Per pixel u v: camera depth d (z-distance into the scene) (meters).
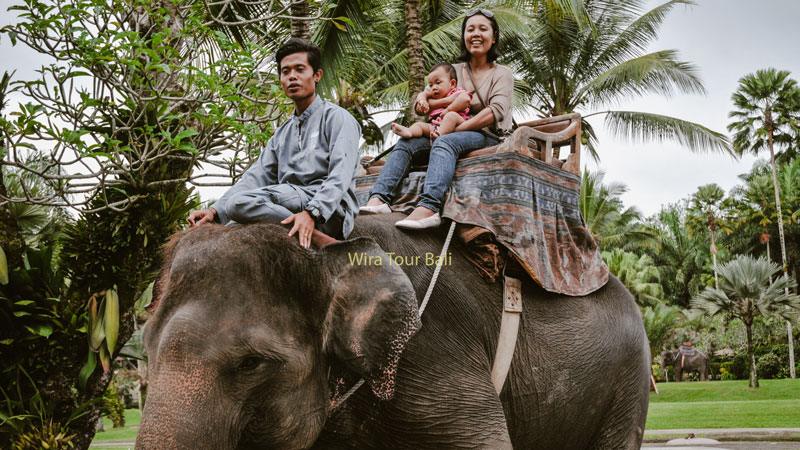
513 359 3.03
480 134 3.36
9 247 6.25
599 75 20.97
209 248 2.13
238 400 2.04
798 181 48.62
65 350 6.22
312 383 2.22
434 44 14.79
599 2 20.34
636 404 3.57
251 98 6.56
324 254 2.29
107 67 5.43
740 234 51.03
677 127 20.50
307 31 8.78
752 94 45.22
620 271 34.56
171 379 1.93
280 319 2.13
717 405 20.28
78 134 5.06
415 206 3.15
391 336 2.28
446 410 2.64
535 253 3.12
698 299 32.41
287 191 2.48
